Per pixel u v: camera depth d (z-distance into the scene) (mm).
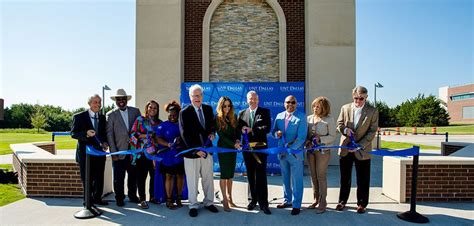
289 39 11562
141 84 11211
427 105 63969
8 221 5078
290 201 5828
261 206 5520
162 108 11172
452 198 6195
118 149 5812
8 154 15367
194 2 11703
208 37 11586
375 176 8938
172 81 11211
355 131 5559
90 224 4953
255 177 5703
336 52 11148
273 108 9117
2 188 7398
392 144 21422
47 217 5273
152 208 5742
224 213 5480
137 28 11305
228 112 5609
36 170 6496
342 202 5680
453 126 63125
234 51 11680
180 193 5797
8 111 59812
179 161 5617
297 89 9141
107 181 6742
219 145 5641
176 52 11250
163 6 11312
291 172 5629
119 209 5680
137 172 5844
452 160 6211
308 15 11219
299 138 5426
